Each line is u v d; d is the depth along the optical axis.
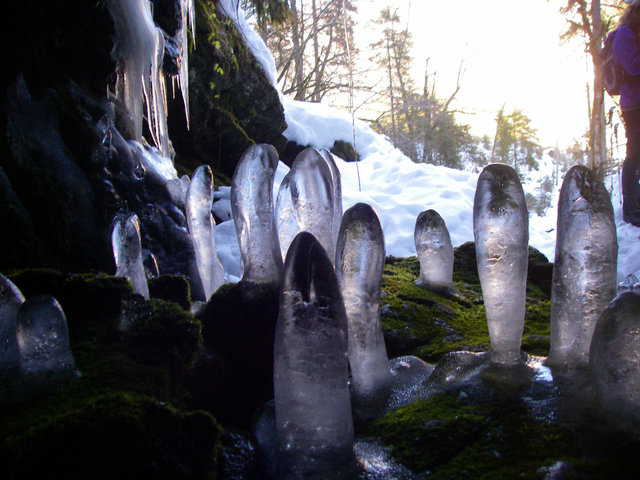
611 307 1.34
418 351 2.48
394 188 8.76
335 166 2.34
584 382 1.50
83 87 3.78
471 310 3.14
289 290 1.34
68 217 3.27
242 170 2.42
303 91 14.38
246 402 2.15
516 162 23.77
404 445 1.45
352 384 1.78
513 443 1.39
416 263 4.33
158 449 1.20
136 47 4.40
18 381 1.36
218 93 7.51
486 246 1.63
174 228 4.40
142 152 4.49
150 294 2.32
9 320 1.36
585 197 1.57
